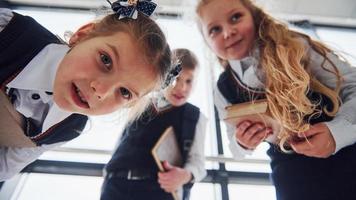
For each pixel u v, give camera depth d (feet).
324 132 2.73
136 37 2.99
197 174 4.84
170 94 4.91
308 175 2.85
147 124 4.75
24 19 2.76
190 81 5.17
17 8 9.75
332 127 2.73
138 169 4.39
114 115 4.29
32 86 2.69
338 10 9.59
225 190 5.61
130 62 2.84
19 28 2.66
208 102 6.88
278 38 3.52
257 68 3.56
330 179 2.73
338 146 2.71
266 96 3.27
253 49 3.73
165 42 3.39
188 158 4.89
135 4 3.16
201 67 6.64
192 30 5.97
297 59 3.20
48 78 2.78
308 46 3.40
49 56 2.77
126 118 4.36
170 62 3.48
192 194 5.42
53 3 9.84
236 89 3.86
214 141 6.33
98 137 5.92
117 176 4.40
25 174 5.79
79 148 5.74
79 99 2.74
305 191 2.80
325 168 2.79
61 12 9.77
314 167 2.85
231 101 3.89
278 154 3.20
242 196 5.62
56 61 2.80
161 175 4.37
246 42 3.80
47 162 5.90
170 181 4.36
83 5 9.86
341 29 10.01
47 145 3.19
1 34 2.57
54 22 9.20
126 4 3.13
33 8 9.80
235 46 3.80
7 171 3.28
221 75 4.16
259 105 3.14
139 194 4.26
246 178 5.85
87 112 2.80
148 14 3.30
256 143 3.22
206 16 4.02
